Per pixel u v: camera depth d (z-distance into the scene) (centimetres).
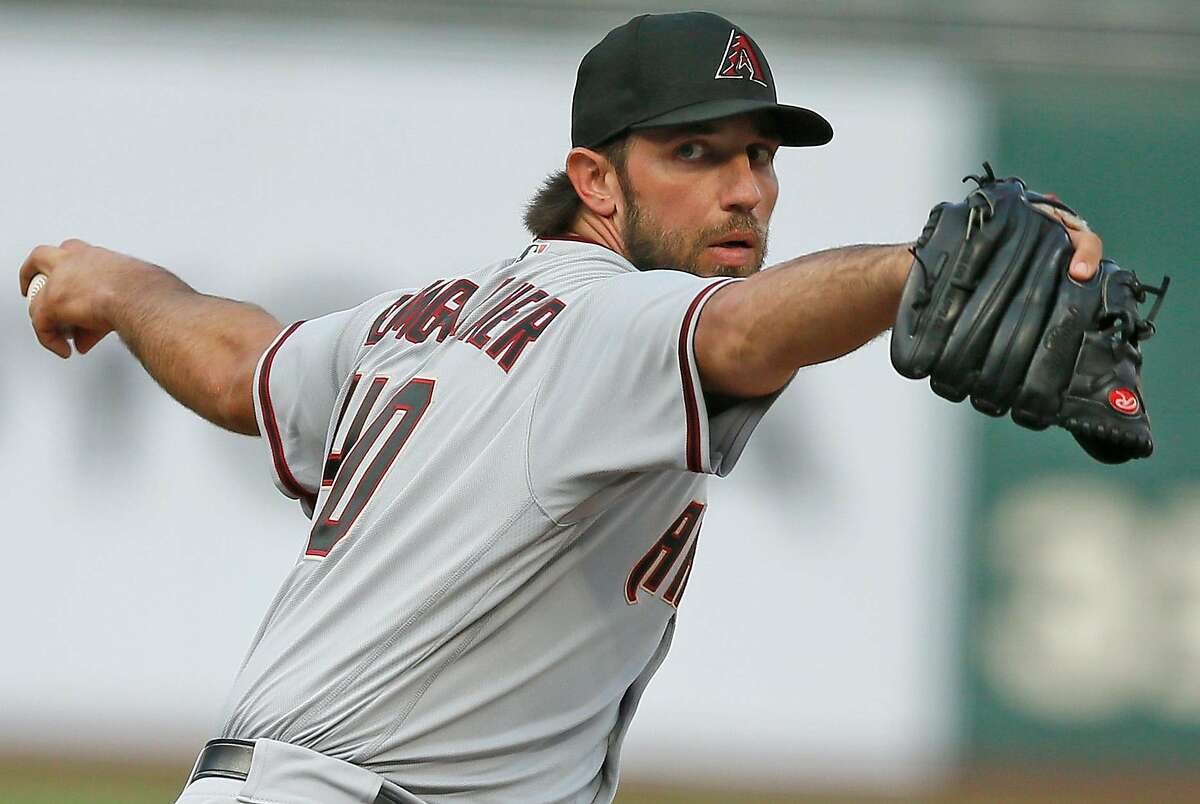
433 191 2939
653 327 805
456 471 887
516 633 883
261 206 2942
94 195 2939
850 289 719
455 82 2956
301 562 933
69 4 2956
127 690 2852
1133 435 671
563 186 1053
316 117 2955
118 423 2903
